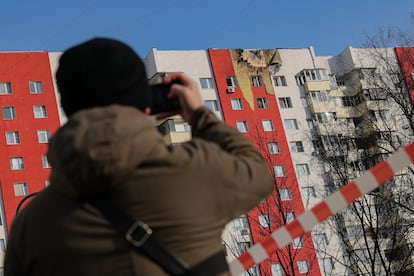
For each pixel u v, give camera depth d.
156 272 1.61
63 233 1.68
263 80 59.16
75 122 1.65
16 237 1.82
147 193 1.63
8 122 53.25
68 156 1.60
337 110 56.75
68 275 1.67
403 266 27.27
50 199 1.74
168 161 1.65
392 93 32.47
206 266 1.65
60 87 1.81
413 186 28.11
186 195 1.65
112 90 1.76
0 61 54.72
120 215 1.63
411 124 31.62
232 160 1.75
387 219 27.09
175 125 54.97
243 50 59.69
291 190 53.91
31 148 53.00
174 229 1.63
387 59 33.16
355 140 34.38
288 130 57.66
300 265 46.94
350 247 29.17
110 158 1.58
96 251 1.63
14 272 1.84
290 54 60.53
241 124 57.53
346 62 58.16
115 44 1.81
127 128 1.62
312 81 58.44
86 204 1.66
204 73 58.72
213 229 1.69
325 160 35.53
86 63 1.77
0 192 51.31
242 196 1.73
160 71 57.53
